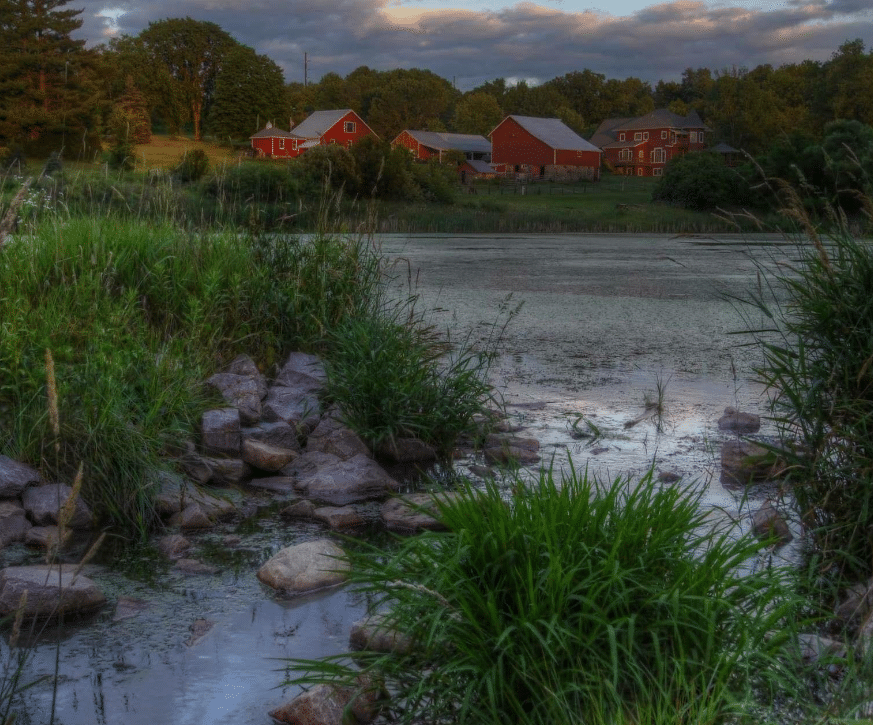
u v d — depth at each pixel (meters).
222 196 10.08
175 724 3.15
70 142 53.78
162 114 105.31
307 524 5.36
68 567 4.52
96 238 8.32
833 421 4.60
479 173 110.69
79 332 6.59
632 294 17.66
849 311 4.59
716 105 119.38
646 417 7.84
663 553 3.34
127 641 3.81
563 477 3.78
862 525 4.40
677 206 64.06
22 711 3.23
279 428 6.68
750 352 11.19
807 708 2.97
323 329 8.30
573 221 53.72
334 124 104.56
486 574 3.27
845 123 53.62
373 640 3.65
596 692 2.92
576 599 3.12
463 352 7.65
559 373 9.80
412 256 28.61
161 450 5.85
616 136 135.12
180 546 4.88
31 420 5.57
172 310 7.99
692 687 2.84
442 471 6.37
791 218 4.86
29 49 65.25
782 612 3.13
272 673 3.54
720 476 6.15
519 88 177.75
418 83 159.62
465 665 3.08
